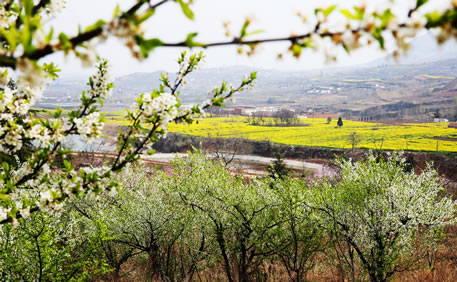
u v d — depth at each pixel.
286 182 7.52
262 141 76.56
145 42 1.01
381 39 0.93
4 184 2.54
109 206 8.64
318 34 1.02
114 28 1.00
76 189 2.41
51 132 2.38
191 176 8.61
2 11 1.89
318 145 73.94
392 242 7.13
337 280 7.83
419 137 81.69
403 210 7.12
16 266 5.38
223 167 9.14
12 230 5.20
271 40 1.07
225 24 1.09
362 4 0.96
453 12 0.82
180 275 8.45
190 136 74.44
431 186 7.56
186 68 3.33
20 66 1.00
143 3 1.08
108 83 2.52
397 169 7.89
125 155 2.62
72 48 1.04
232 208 7.79
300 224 7.36
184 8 1.07
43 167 2.43
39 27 1.04
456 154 54.22
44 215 5.26
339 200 7.46
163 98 2.57
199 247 8.93
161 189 9.10
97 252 8.03
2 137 2.27
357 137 83.75
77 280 5.63
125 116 2.63
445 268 8.36
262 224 7.45
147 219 7.93
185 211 8.55
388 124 114.56
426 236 7.47
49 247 5.69
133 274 8.76
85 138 2.44
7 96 2.22
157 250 8.34
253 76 3.11
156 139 2.67
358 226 7.58
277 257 7.77
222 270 8.91
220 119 137.25
